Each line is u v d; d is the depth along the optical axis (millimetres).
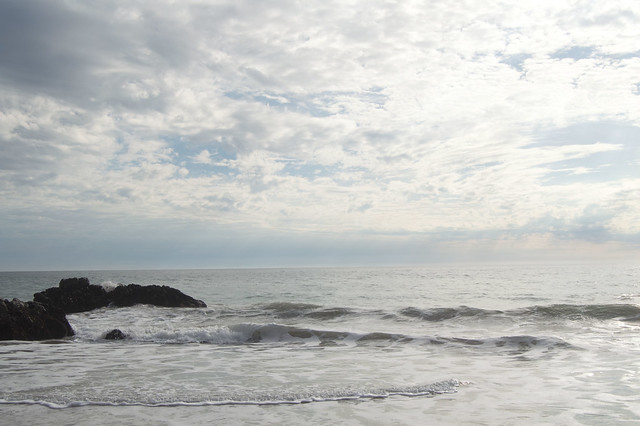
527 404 6691
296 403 6891
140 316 19922
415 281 56156
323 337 13539
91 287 24969
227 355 11430
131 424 5949
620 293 31078
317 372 9219
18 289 50219
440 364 9906
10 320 14344
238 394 7375
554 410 6367
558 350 10984
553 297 28453
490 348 11539
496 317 15961
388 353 11344
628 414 6113
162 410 6578
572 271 85312
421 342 12508
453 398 7078
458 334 13648
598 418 5977
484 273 82625
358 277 76125
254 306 20891
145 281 70750
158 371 9461
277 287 47281
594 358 10062
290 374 9047
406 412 6383
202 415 6320
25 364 10336
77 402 6992
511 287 40125
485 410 6426
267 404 6859
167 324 17625
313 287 46469
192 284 56094
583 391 7375
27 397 7328
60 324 15203
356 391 7488
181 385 8141
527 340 11852
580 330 13703
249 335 14047
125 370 9586
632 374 8508
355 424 5887
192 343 13578
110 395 7402
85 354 11695
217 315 19266
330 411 6465
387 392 7426
